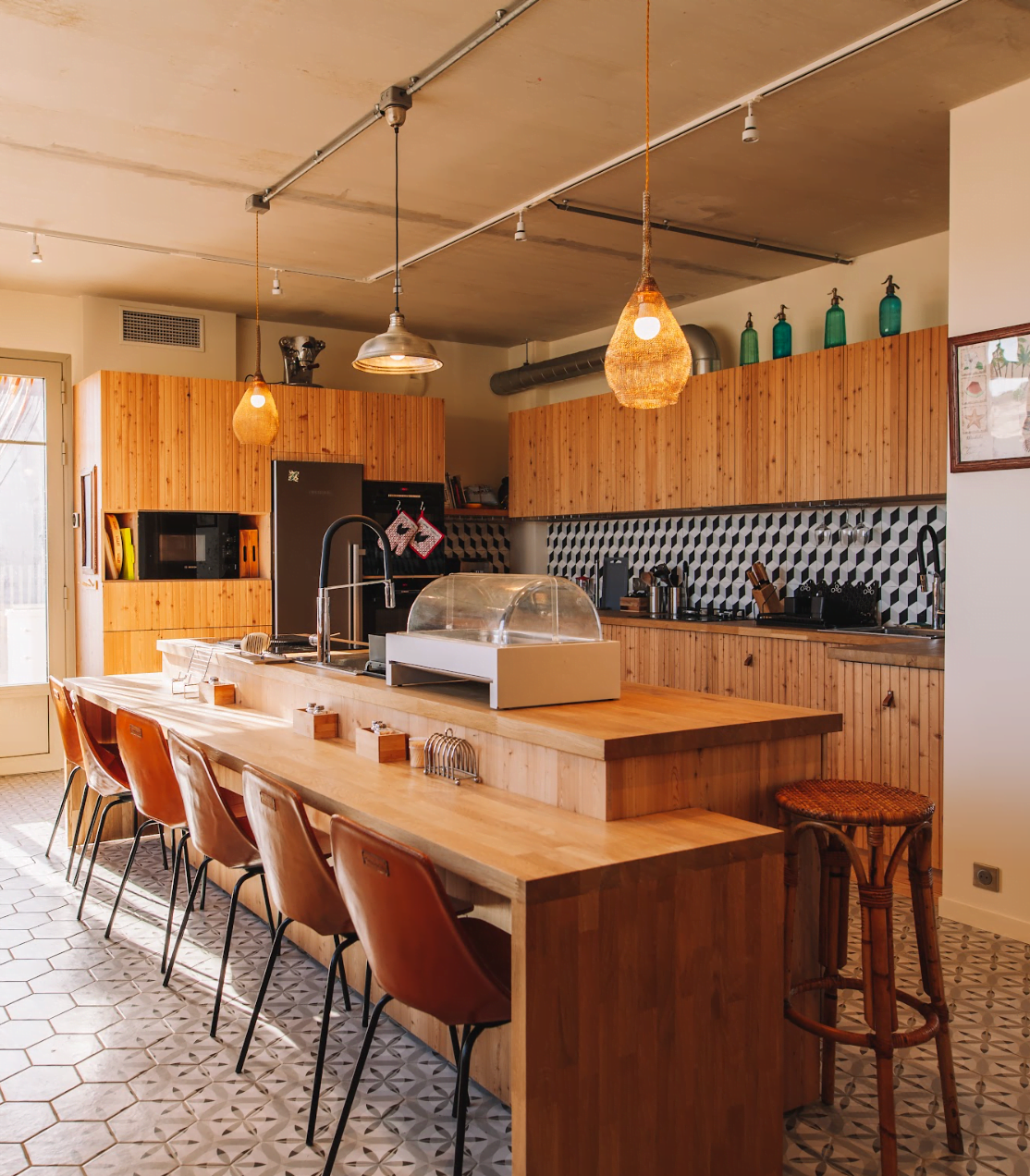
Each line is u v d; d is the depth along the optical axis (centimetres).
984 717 369
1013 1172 225
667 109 372
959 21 309
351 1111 250
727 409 574
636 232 509
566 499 704
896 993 244
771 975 218
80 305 635
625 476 650
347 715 340
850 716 451
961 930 370
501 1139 238
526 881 182
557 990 187
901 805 230
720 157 416
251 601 633
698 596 650
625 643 615
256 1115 248
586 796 233
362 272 589
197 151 411
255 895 391
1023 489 354
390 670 316
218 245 535
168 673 505
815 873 257
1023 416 348
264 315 694
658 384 282
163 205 475
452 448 792
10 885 423
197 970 338
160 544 607
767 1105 218
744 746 249
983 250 363
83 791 461
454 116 378
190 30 315
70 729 433
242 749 319
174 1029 294
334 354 738
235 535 632
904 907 400
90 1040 286
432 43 324
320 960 344
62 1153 231
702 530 648
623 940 196
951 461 374
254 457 639
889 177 438
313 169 428
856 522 550
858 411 497
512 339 782
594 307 674
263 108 372
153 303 655
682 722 244
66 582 654
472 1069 268
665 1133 203
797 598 547
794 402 532
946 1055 234
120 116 378
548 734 236
